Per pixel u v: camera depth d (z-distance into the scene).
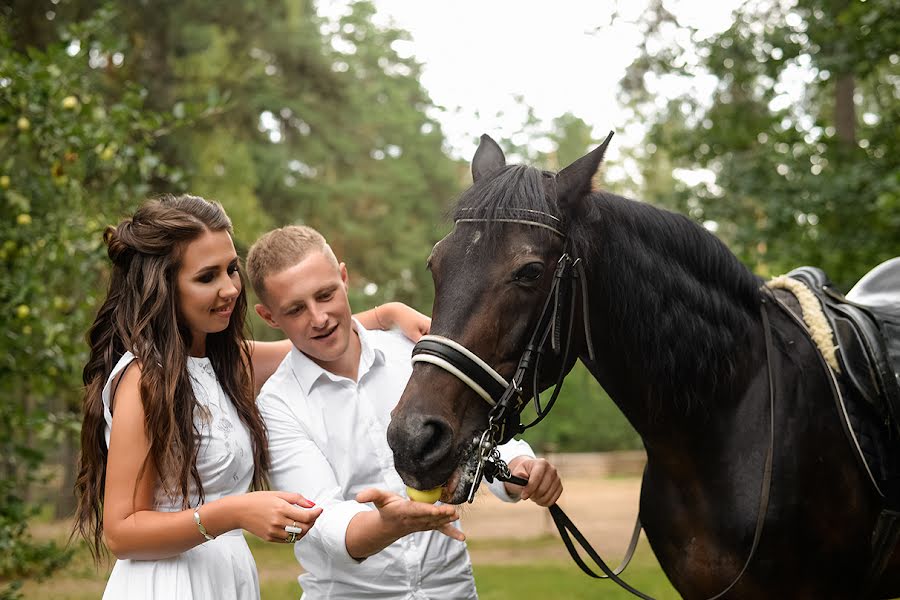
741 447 2.28
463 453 1.95
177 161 10.52
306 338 2.22
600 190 2.28
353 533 1.96
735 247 7.89
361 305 14.82
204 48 10.80
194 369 2.09
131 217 2.06
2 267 4.99
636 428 2.38
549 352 2.07
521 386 2.01
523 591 6.53
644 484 2.54
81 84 5.24
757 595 2.27
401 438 1.88
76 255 5.04
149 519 1.87
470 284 1.97
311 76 12.92
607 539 10.37
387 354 2.44
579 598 6.15
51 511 13.29
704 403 2.27
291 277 2.17
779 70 7.81
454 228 2.07
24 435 5.76
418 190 18.44
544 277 2.02
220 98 5.41
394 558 2.22
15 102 4.78
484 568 8.07
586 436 12.32
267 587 7.08
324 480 2.18
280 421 2.28
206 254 2.01
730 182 7.82
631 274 2.20
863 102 12.76
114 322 2.05
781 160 7.77
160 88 10.31
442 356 1.93
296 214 14.02
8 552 5.27
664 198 8.58
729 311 2.32
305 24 13.19
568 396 11.24
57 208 5.06
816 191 7.28
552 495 2.21
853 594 2.35
